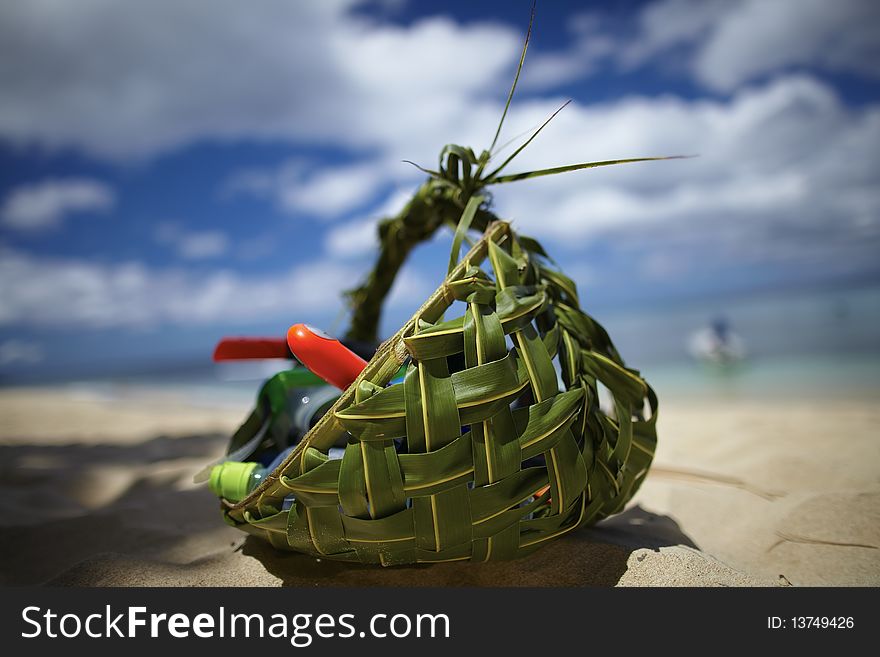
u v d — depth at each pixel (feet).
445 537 3.20
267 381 4.62
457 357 3.63
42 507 6.35
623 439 3.78
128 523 5.56
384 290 6.12
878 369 15.78
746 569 4.26
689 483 6.10
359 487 3.15
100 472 7.78
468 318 3.33
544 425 3.30
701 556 3.99
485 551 3.38
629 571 3.85
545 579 3.84
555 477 3.39
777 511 5.04
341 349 3.40
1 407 19.67
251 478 3.85
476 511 3.21
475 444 3.18
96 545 5.10
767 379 16.49
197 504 6.15
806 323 27.35
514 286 3.58
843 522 4.70
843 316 28.91
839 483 5.69
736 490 5.77
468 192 4.39
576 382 3.65
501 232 3.93
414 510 3.16
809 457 6.39
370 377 3.24
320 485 3.18
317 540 3.31
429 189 4.97
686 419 9.70
